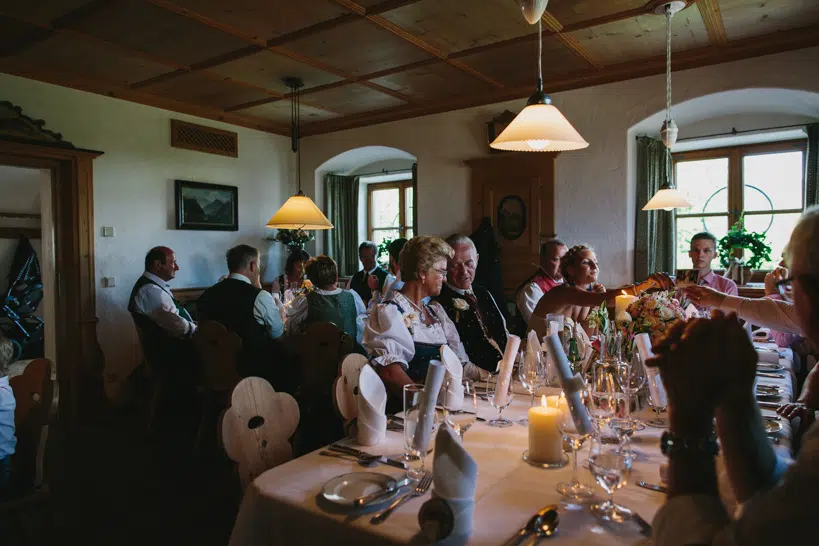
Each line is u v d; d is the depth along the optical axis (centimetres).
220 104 520
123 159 476
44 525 234
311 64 409
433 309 234
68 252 440
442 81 454
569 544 90
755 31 353
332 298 343
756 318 192
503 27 344
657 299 168
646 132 448
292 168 628
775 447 129
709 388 76
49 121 427
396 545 92
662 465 113
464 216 515
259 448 149
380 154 604
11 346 179
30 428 179
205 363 328
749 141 436
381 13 322
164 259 399
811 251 74
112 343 470
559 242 355
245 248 356
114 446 342
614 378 145
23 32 347
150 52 384
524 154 476
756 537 63
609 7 316
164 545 217
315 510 104
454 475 92
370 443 142
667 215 449
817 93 352
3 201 596
